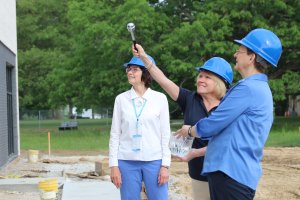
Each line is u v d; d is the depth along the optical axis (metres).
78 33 33.06
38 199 9.91
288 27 29.73
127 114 5.54
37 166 15.33
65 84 35.28
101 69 32.22
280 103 54.47
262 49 4.07
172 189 10.79
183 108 5.44
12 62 17.02
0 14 14.27
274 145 22.33
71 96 38.22
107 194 9.53
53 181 8.99
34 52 48.31
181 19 32.34
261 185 11.49
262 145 4.08
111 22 30.31
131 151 5.50
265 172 13.77
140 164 5.53
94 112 57.62
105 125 44.38
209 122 4.06
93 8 31.88
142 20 28.86
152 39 30.91
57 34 50.94
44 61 48.12
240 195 3.98
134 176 5.54
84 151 21.58
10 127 17.22
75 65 34.59
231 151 4.02
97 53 32.38
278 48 4.12
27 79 48.62
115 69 31.31
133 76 5.58
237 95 4.00
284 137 24.92
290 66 32.09
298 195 10.46
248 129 4.00
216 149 4.10
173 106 31.91
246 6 29.17
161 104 5.64
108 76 31.53
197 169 5.23
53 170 14.36
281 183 11.82
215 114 4.04
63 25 52.00
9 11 16.31
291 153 18.41
